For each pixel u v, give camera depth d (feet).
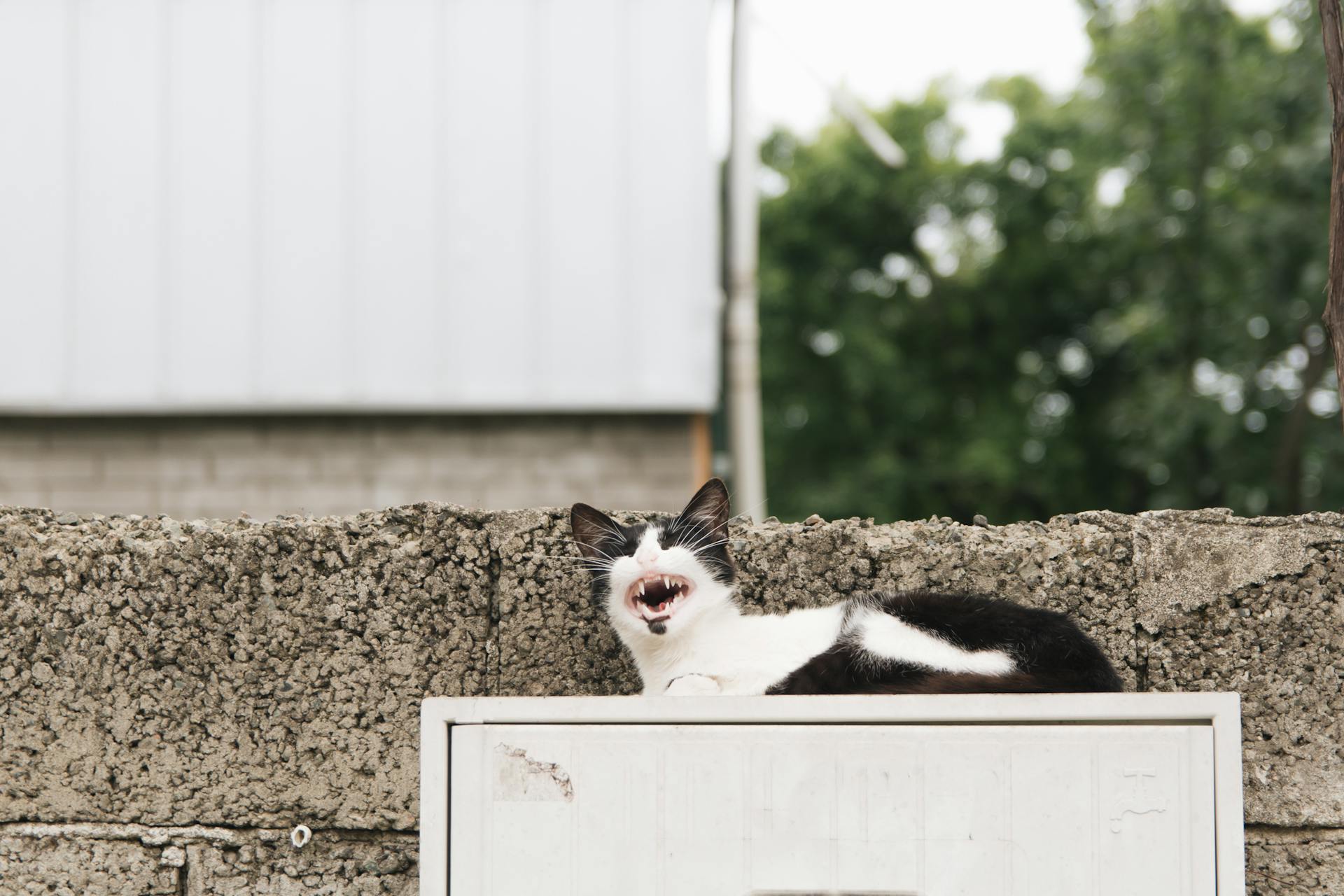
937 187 57.16
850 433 55.11
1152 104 43.57
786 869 6.55
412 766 8.65
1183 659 8.47
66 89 18.42
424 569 8.84
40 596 8.80
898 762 6.55
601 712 6.72
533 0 19.26
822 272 56.95
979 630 8.04
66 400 17.38
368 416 18.08
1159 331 44.29
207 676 8.74
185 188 18.29
